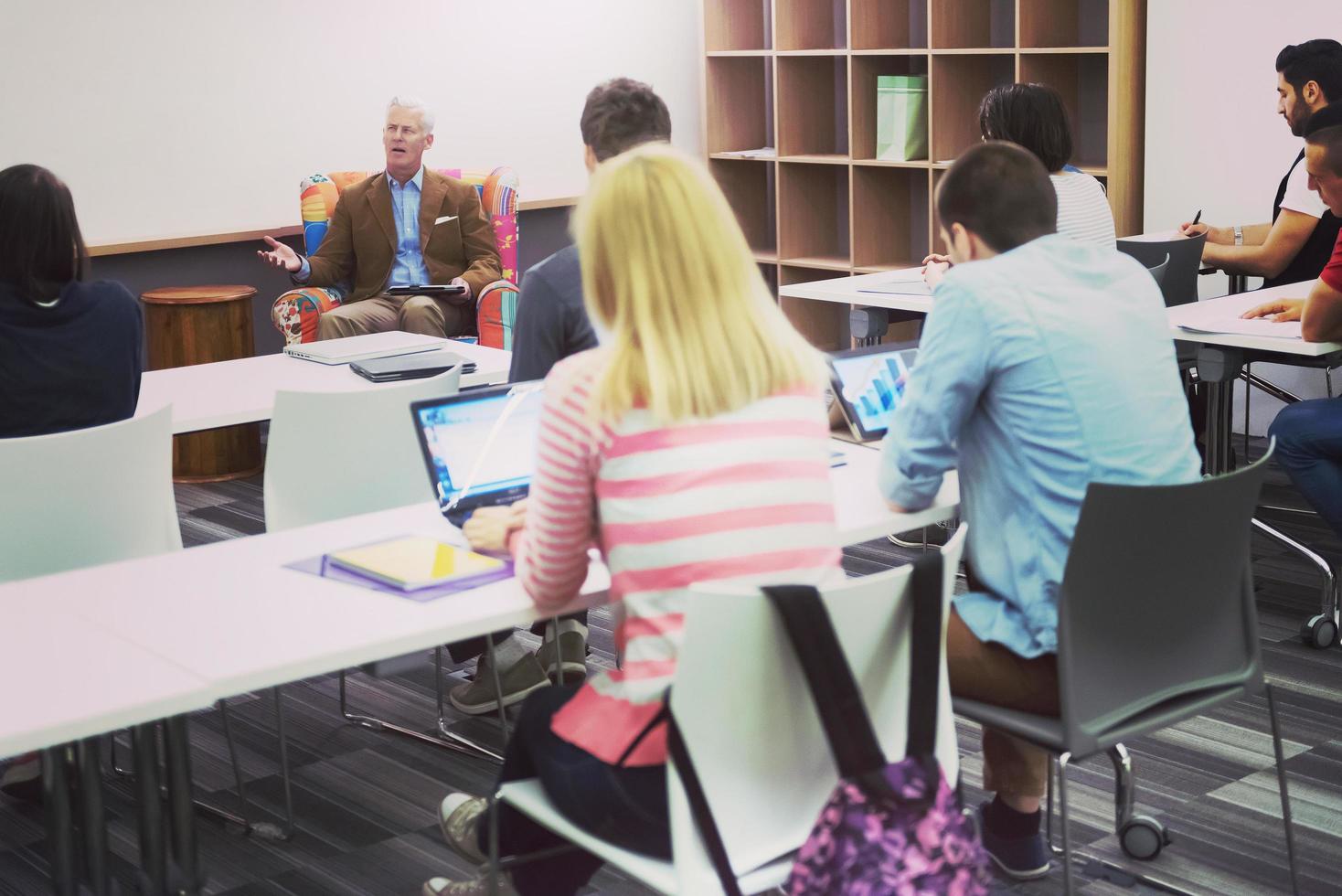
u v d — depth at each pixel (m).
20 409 2.92
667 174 1.80
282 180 6.47
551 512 1.84
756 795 1.78
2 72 5.72
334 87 6.56
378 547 2.21
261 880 2.74
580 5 7.30
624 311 1.79
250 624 1.91
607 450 1.79
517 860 1.98
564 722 1.88
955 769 1.97
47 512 2.63
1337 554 4.36
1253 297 4.23
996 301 2.24
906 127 6.72
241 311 5.91
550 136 7.31
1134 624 2.17
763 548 1.78
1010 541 2.27
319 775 3.21
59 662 1.78
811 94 7.30
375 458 3.02
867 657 1.80
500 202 6.15
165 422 2.82
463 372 3.68
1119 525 2.07
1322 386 5.57
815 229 7.50
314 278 5.95
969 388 2.25
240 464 5.85
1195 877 2.63
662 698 1.77
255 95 6.34
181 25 6.11
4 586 2.10
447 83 6.91
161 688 1.69
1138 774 3.06
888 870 1.63
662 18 7.61
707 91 7.51
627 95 2.78
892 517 2.33
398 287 5.75
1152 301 2.33
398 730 3.41
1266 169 5.49
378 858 2.82
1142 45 5.92
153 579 2.12
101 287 3.03
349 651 1.81
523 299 2.97
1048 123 3.82
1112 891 2.59
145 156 6.10
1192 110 5.66
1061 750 2.13
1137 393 2.24
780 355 1.83
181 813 2.13
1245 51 5.48
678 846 1.72
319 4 6.46
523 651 3.53
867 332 4.61
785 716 1.78
